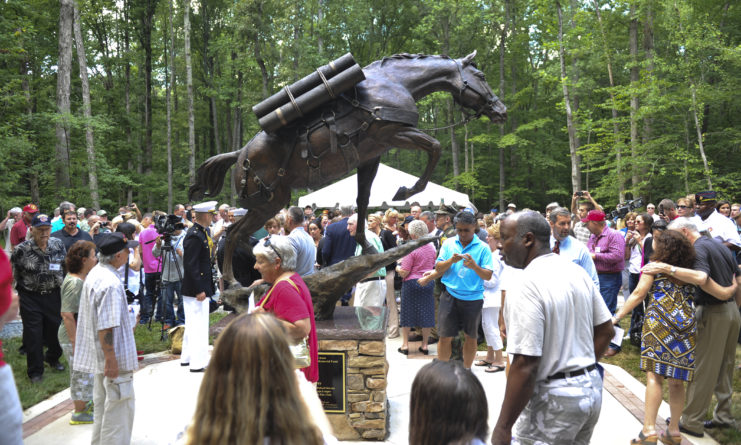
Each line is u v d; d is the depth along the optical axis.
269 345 1.58
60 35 17.69
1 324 1.67
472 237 5.57
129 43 36.47
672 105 18.44
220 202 34.44
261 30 29.94
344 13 32.72
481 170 35.81
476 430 1.76
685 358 4.15
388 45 34.94
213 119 39.81
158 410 5.21
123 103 34.59
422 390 1.79
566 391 2.58
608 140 19.09
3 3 15.05
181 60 41.16
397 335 8.42
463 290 5.61
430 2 29.31
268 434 1.53
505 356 7.01
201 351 6.50
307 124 4.75
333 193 13.00
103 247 3.93
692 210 7.20
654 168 18.28
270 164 4.93
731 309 4.44
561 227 5.14
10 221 11.63
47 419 5.12
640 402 5.34
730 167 21.69
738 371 6.20
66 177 17.86
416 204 13.58
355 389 4.56
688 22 17.77
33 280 6.36
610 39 22.42
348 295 9.28
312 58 30.12
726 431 4.59
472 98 5.02
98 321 3.79
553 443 2.62
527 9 30.11
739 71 17.88
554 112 33.84
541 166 33.66
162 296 9.80
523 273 2.69
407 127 4.73
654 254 4.32
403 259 7.08
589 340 2.70
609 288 6.91
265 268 3.58
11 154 15.20
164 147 38.22
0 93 15.21
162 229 8.55
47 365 7.07
